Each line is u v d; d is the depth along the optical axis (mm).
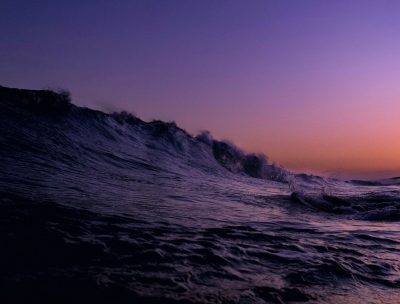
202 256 4438
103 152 15656
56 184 8312
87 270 3621
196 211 7762
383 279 4258
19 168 9602
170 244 4766
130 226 5469
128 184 10711
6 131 13383
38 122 15742
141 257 4145
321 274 4219
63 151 13469
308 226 7422
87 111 19406
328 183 26406
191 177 15969
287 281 3914
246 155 26594
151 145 20500
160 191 10383
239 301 3297
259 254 4824
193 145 23859
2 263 3570
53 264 3686
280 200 11695
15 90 17344
